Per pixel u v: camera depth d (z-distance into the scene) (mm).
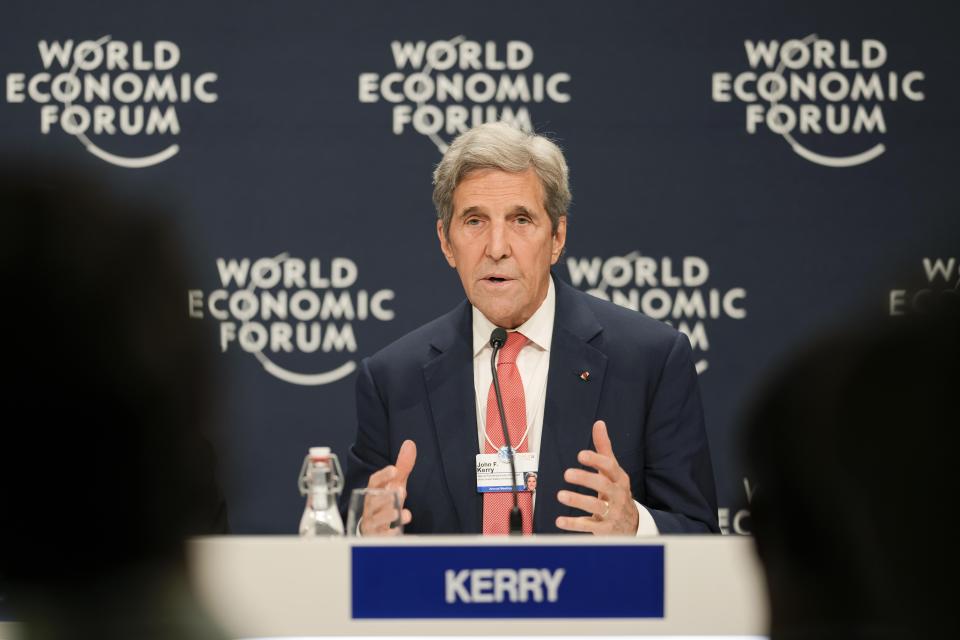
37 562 2250
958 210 12508
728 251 12914
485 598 4238
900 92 12883
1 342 2121
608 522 6656
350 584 4215
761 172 12906
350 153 12891
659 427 8250
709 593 4223
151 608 2426
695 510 7957
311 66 12891
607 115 12898
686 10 12891
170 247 2236
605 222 12898
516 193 7953
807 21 12883
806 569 2322
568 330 8328
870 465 2152
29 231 2146
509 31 12883
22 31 12672
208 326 2293
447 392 8219
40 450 2146
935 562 2197
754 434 2264
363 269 12914
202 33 12805
